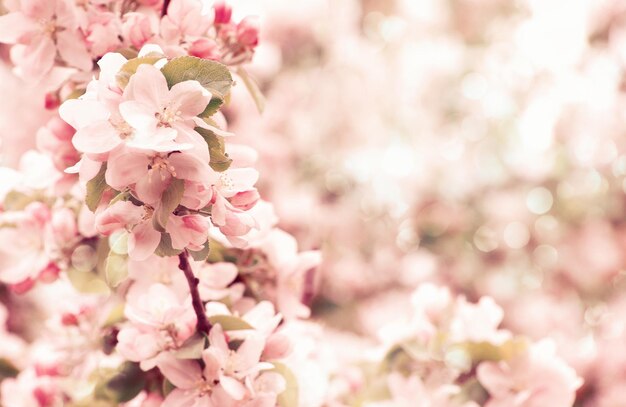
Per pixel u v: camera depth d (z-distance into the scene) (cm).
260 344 109
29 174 120
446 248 276
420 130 302
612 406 171
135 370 116
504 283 265
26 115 212
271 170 235
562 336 228
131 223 104
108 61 103
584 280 256
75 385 125
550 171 270
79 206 121
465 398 123
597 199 260
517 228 270
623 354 175
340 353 157
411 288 270
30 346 153
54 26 115
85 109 102
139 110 101
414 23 302
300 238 235
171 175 102
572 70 266
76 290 122
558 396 122
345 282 262
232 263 118
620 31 251
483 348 123
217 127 104
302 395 117
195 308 110
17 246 121
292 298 119
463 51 300
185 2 113
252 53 117
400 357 128
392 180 289
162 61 103
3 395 127
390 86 299
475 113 297
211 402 109
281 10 255
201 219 103
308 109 271
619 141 259
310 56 264
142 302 113
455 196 284
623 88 257
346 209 274
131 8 116
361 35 297
